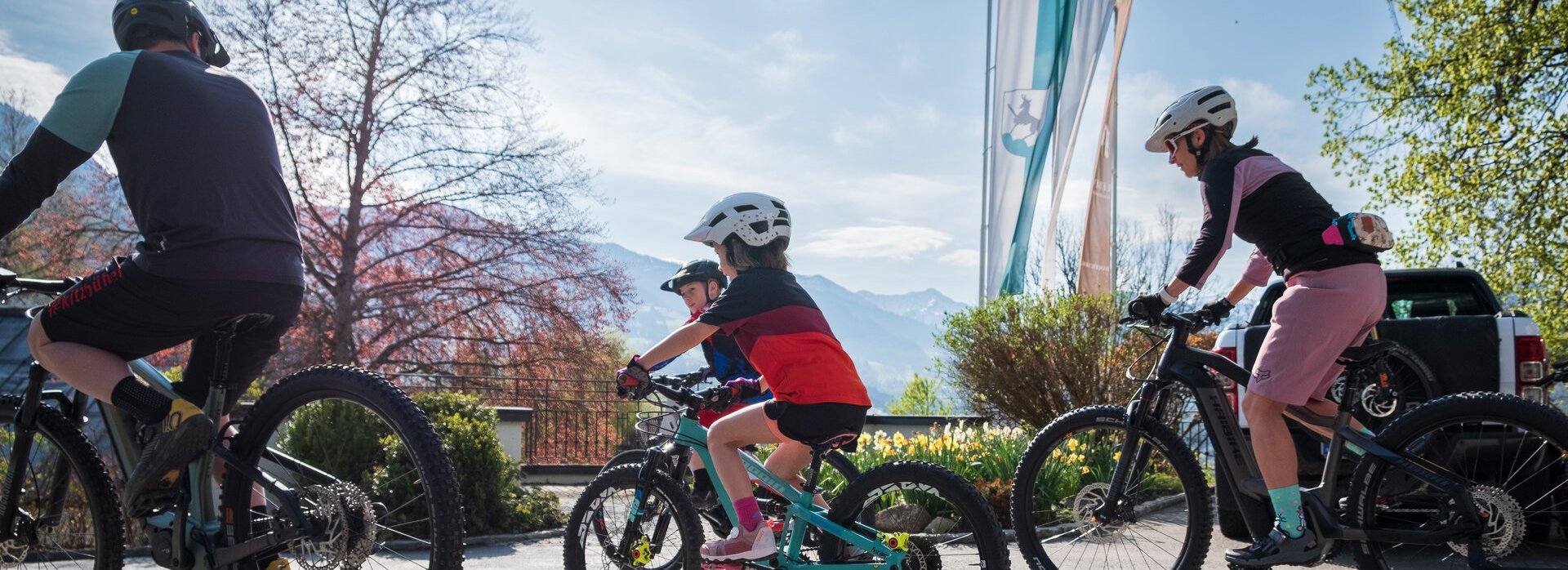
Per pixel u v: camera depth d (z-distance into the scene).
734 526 4.11
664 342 4.04
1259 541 4.18
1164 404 4.48
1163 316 4.39
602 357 21.17
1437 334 5.74
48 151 2.92
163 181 2.96
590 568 4.47
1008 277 13.10
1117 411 4.50
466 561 6.50
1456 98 18.72
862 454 8.66
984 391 11.51
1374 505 3.95
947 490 3.73
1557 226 17.86
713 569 4.08
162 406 3.09
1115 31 14.61
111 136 3.02
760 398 4.68
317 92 19.12
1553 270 18.02
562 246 20.41
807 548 3.97
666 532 4.39
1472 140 18.39
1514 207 18.33
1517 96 18.28
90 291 3.05
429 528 2.94
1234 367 4.25
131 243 19.08
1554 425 3.59
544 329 20.23
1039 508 4.75
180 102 3.03
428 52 19.55
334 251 19.73
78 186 18.78
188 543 3.17
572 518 4.50
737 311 3.93
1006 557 3.63
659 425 5.44
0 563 3.55
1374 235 3.90
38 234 18.84
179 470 3.05
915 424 12.34
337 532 2.98
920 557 3.72
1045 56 13.18
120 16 3.21
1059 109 13.39
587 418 16.02
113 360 3.16
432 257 20.23
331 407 4.06
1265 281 4.49
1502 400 3.71
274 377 18.62
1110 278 14.28
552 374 20.64
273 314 3.10
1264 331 5.96
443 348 19.94
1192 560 4.27
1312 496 4.09
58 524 3.55
